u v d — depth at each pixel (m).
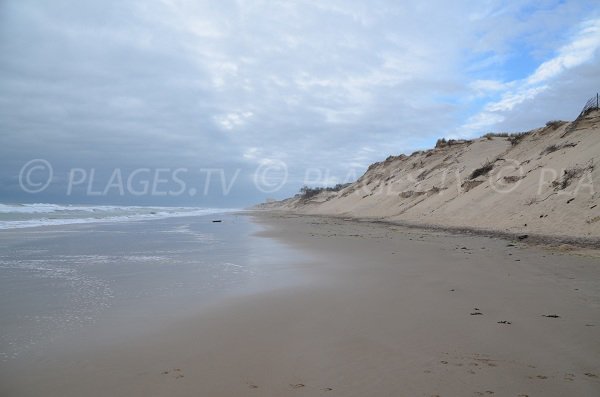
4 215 33.62
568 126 25.62
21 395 3.53
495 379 3.78
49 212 41.50
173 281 8.68
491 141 40.50
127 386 3.70
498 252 12.62
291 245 16.09
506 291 7.41
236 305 6.67
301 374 3.97
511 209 20.42
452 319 5.76
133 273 9.63
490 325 5.45
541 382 3.71
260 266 10.79
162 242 17.14
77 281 8.60
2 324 5.59
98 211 50.47
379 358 4.36
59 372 4.02
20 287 7.96
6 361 4.30
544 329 5.23
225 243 16.92
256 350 4.63
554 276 8.67
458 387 3.63
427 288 7.82
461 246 14.55
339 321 5.75
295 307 6.53
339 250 14.28
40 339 4.99
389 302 6.79
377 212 42.72
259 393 3.56
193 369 4.10
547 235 14.88
